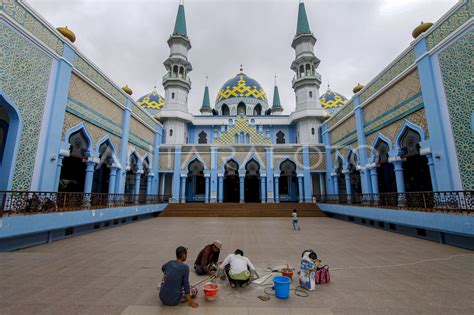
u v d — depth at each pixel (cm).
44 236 584
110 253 475
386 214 766
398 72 852
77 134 833
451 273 351
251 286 298
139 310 236
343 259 432
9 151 578
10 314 228
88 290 286
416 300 259
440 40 677
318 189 1683
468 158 595
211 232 753
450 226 541
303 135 1778
